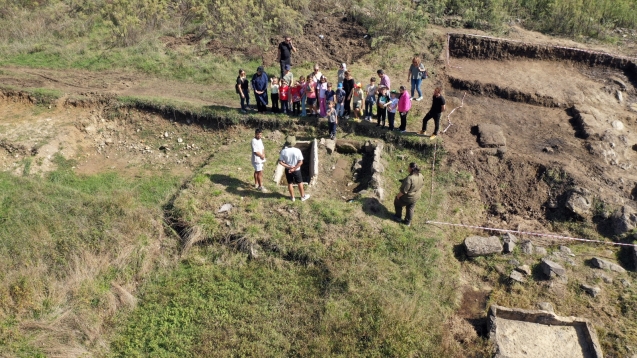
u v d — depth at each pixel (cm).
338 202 1079
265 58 1742
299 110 1390
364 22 1886
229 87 1602
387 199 1125
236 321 866
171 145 1405
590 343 807
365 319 835
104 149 1423
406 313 837
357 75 1598
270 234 998
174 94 1544
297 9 1994
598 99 1527
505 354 789
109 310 900
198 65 1709
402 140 1287
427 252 967
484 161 1241
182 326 870
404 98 1230
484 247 988
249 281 941
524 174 1208
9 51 1853
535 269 962
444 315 864
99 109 1504
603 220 1080
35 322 859
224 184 1139
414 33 1800
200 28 1934
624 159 1272
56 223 1050
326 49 1786
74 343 841
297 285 923
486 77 1628
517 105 1522
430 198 1141
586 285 921
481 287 938
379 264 936
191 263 989
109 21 1911
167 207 1098
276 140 1340
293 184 1059
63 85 1600
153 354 825
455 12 2008
